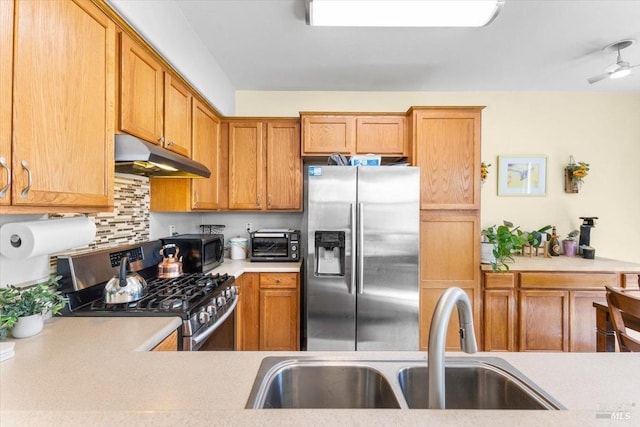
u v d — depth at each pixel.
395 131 2.78
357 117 2.79
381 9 1.47
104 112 1.24
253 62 2.60
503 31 2.14
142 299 1.52
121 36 1.40
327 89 3.17
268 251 2.81
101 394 0.72
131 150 1.36
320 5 1.46
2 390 0.74
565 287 2.56
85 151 1.14
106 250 1.67
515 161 3.20
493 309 2.59
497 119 3.21
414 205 2.30
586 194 3.20
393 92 3.20
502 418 0.59
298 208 2.89
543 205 3.21
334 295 2.32
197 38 2.20
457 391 0.91
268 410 0.61
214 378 0.79
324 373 0.90
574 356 0.93
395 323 2.31
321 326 2.33
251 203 2.88
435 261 2.56
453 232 2.56
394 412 0.61
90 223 1.37
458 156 2.57
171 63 1.83
